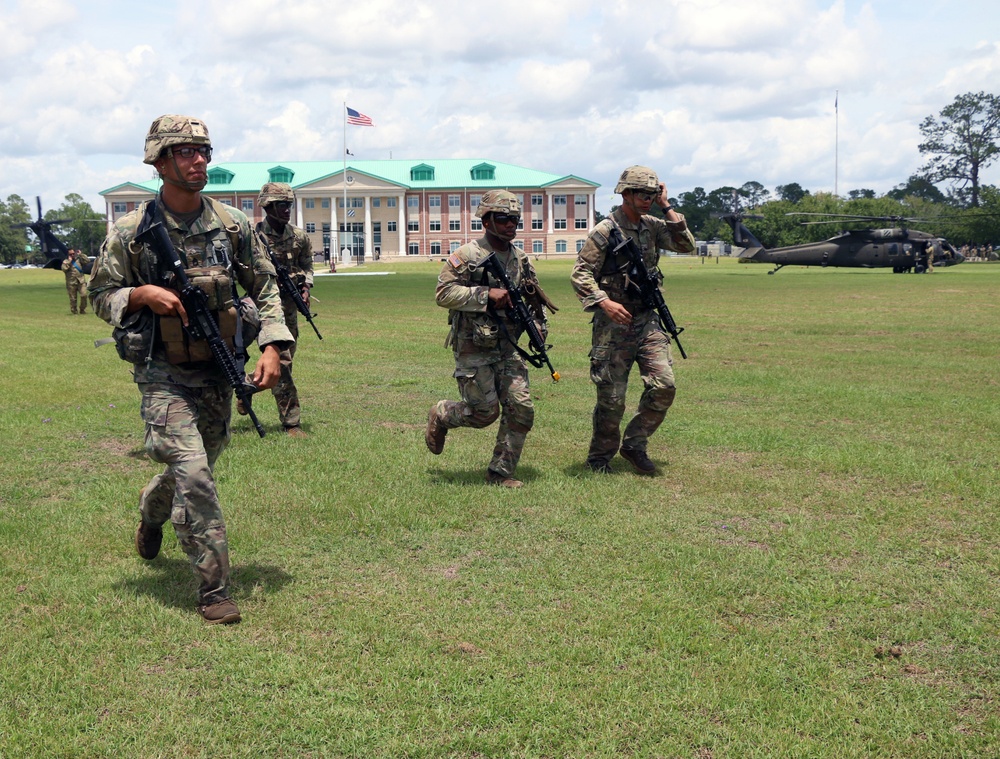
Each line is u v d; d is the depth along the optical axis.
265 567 4.95
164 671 3.74
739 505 6.05
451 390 11.28
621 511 5.93
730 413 9.34
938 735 3.23
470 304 6.16
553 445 7.95
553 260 102.81
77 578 4.77
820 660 3.81
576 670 3.70
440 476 6.82
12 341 17.28
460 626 4.14
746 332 18.05
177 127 4.20
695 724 3.30
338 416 9.50
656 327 6.84
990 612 4.30
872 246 54.03
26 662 3.81
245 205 108.69
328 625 4.16
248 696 3.52
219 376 4.46
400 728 3.29
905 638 4.03
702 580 4.70
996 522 5.64
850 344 15.79
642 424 6.89
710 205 175.12
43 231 25.33
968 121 111.06
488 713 3.36
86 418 9.27
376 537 5.45
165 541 5.37
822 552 5.14
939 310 23.56
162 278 4.29
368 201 108.06
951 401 9.89
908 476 6.71
